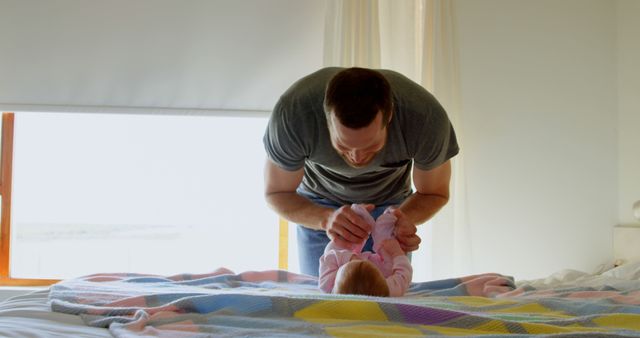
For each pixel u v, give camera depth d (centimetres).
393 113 161
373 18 281
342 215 166
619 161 289
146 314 112
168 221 370
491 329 105
